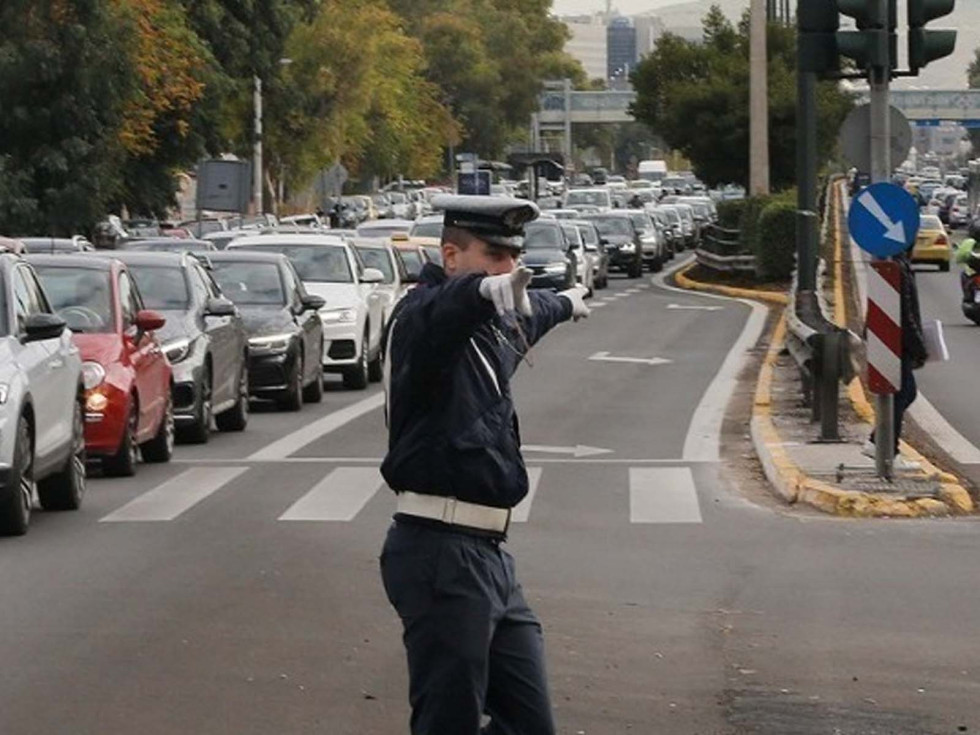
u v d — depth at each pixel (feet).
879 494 85.40
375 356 166.30
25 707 50.39
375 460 105.40
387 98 542.57
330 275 162.30
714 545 76.33
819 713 50.44
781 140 354.33
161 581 68.18
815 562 72.49
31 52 280.51
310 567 71.00
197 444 114.32
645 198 629.10
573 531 79.97
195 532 79.51
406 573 34.91
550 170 566.77
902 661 56.39
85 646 57.57
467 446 34.53
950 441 112.88
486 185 325.62
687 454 107.14
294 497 90.12
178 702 50.96
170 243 199.72
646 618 62.13
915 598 65.46
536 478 96.89
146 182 351.67
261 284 140.26
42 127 288.10
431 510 34.81
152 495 90.68
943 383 150.92
